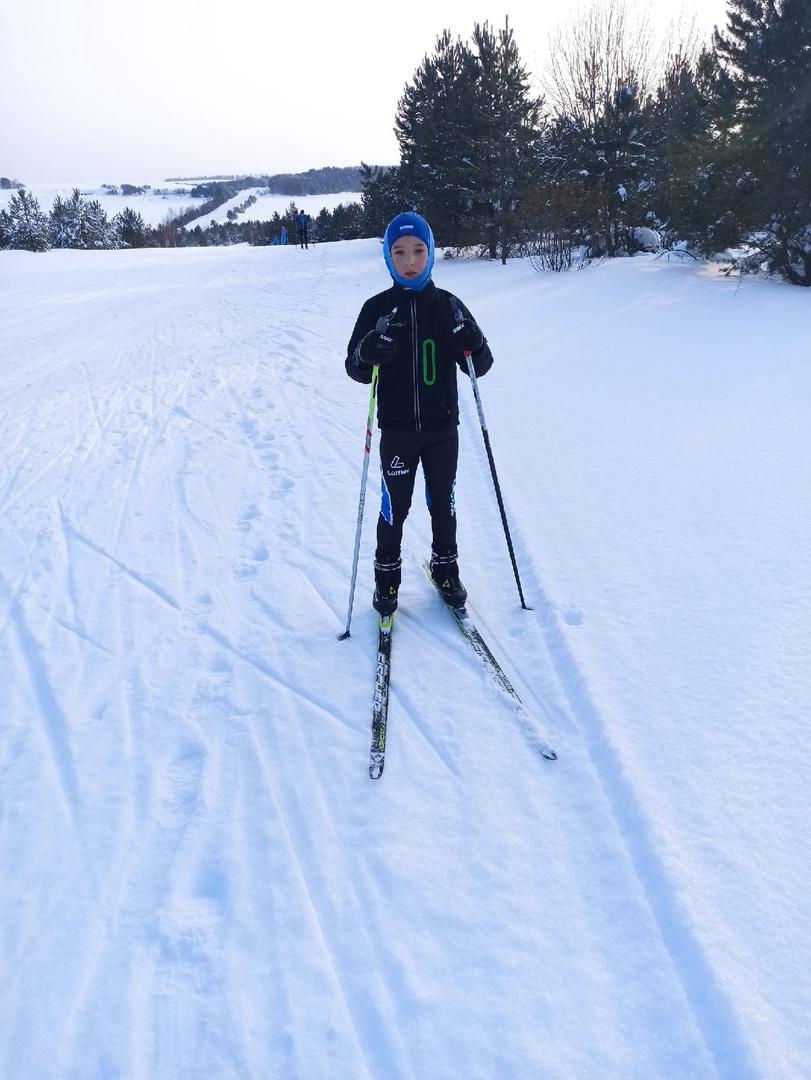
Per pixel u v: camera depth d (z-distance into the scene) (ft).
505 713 8.43
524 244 51.96
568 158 54.08
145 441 19.86
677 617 9.54
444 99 58.44
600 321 27.53
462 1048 5.10
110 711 9.01
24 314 47.01
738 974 5.30
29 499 16.25
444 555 10.34
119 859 6.91
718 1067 4.86
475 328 9.00
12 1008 5.62
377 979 5.61
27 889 6.63
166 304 48.67
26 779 7.99
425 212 58.80
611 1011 5.26
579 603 10.11
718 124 31.37
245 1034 5.32
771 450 14.34
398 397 9.34
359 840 6.88
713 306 27.63
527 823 6.93
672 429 16.06
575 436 16.34
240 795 7.56
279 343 32.24
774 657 8.57
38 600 11.78
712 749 7.38
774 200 29.66
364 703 8.85
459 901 6.18
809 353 20.22
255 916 6.21
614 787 7.16
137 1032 5.39
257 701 9.02
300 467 16.84
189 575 12.28
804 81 27.96
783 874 6.03
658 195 44.88
